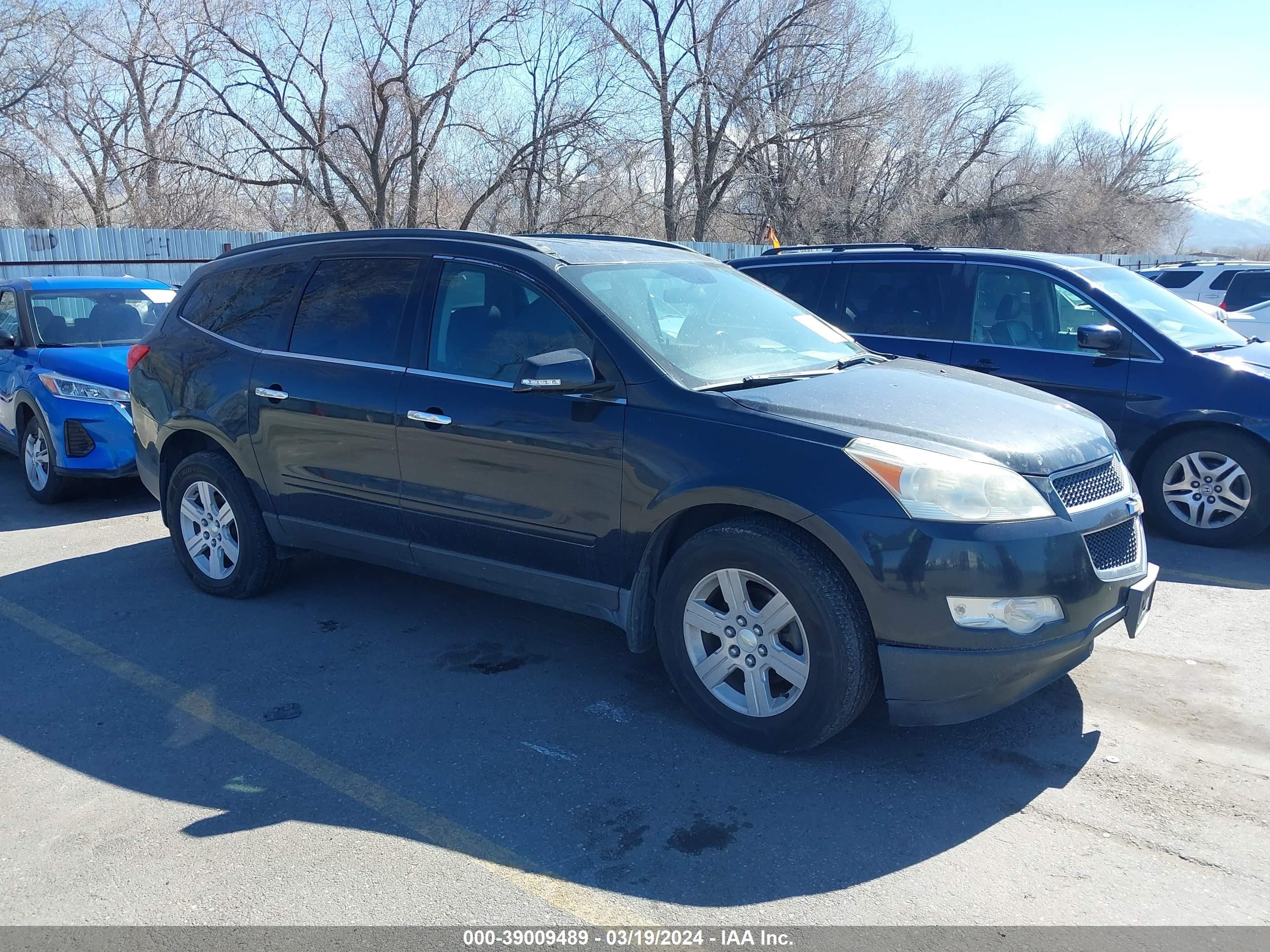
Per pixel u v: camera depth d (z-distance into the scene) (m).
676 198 28.89
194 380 5.34
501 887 2.95
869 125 27.69
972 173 36.62
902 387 4.10
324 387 4.75
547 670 4.51
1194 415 6.08
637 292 4.36
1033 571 3.37
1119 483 3.88
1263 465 5.99
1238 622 4.98
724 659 3.77
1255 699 4.12
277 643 4.84
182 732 3.96
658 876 2.99
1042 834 3.20
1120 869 3.01
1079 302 6.56
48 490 7.65
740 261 8.00
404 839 3.20
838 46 27.22
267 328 5.12
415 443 4.42
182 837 3.22
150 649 4.80
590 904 2.87
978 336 6.84
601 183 26.92
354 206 27.00
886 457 3.43
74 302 8.52
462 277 4.49
